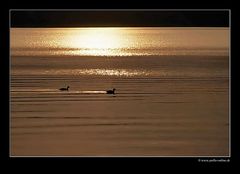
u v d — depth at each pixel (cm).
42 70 8312
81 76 7538
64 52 12600
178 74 7544
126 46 14888
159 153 3234
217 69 8062
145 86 6353
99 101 5341
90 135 3731
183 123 4197
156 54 11338
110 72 8138
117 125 4091
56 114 4588
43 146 3409
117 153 3241
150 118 4416
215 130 3919
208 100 5253
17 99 5381
